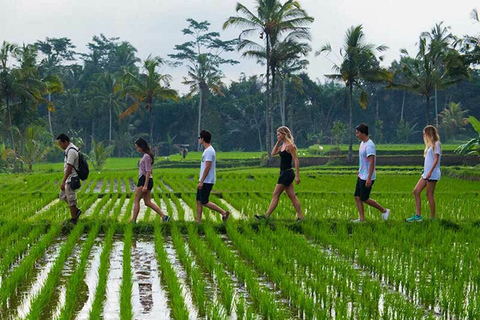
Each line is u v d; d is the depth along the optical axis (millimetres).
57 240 12594
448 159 57688
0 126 61750
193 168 61844
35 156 54125
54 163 79375
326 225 13711
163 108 99938
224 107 101750
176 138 102688
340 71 53688
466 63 47031
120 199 20734
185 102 100312
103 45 117500
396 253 10703
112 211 17484
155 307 7633
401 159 59844
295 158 13953
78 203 19547
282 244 11195
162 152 101625
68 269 9719
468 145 39844
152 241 12617
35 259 9984
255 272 9586
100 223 13703
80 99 92188
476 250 10977
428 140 14258
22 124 62688
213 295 8148
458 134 94812
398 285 8477
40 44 102562
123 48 106500
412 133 97812
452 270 9148
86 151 94750
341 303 7336
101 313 7336
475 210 17453
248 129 101250
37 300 7137
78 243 12227
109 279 9062
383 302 7844
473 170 36812
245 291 8406
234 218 15867
